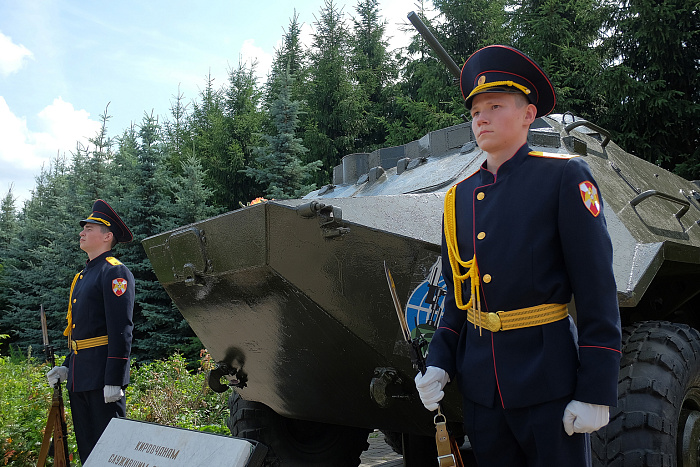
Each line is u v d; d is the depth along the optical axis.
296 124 12.45
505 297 1.81
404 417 2.83
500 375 1.79
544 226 1.79
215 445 2.07
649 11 9.34
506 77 1.88
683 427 2.61
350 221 2.25
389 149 4.46
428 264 2.35
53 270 14.22
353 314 2.40
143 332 11.80
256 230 2.34
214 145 16.11
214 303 2.86
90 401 3.60
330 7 17.88
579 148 3.42
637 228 2.92
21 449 4.02
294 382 3.10
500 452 1.81
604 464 2.44
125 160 12.41
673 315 4.13
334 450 3.96
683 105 9.65
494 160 1.97
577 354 1.77
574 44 11.02
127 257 11.44
